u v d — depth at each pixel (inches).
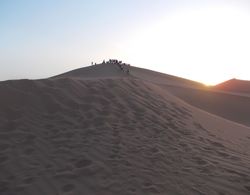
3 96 437.7
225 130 540.4
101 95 491.8
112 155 340.5
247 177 313.4
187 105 644.1
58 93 469.1
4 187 288.2
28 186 287.3
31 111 424.8
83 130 395.9
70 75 1759.4
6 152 344.5
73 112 434.3
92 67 1807.3
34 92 459.8
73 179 296.4
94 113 436.5
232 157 371.9
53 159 332.5
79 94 482.0
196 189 283.7
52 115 424.8
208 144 415.5
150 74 1926.7
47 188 284.5
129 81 596.7
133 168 315.9
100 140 373.1
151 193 274.7
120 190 278.5
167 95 634.2
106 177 298.5
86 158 331.0
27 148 353.1
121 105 478.0
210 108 1234.6
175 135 422.9
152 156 345.4
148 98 542.0
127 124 427.5
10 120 402.3
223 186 292.2
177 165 330.6
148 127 430.0
